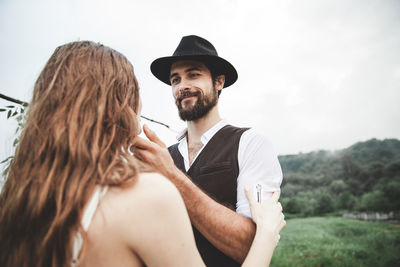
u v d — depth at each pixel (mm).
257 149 1418
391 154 79625
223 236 1039
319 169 79688
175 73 1837
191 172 1607
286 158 97750
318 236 24031
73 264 515
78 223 523
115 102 704
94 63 713
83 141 607
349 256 16859
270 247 942
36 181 596
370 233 24984
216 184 1459
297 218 47656
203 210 1069
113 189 563
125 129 701
